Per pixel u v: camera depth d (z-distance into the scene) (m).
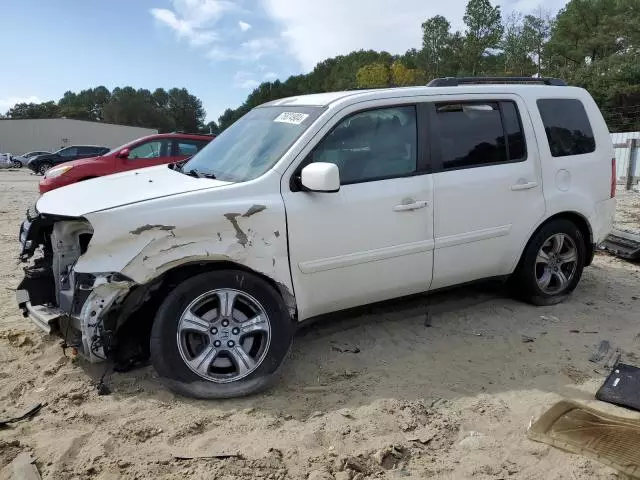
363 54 98.44
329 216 3.96
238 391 3.66
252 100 112.75
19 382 3.81
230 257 3.65
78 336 3.70
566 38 57.12
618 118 42.94
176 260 3.54
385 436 3.27
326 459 3.06
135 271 3.45
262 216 3.74
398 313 5.16
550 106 5.18
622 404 3.62
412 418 3.44
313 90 106.44
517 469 3.01
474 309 5.26
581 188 5.26
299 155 3.96
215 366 3.73
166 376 3.57
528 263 5.10
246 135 4.52
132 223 3.47
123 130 72.38
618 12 54.78
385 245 4.21
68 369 3.98
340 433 3.28
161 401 3.60
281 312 3.82
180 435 3.25
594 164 5.36
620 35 52.72
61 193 4.10
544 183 5.02
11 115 122.00
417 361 4.23
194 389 3.60
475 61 57.50
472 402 3.65
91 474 2.91
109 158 11.69
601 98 45.69
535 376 4.01
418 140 4.42
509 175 4.79
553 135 5.14
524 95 5.03
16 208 12.94
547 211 5.02
